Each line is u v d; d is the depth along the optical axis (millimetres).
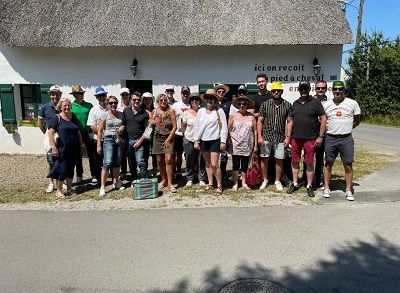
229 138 6824
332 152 6098
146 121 6902
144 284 3609
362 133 17406
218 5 10305
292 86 10070
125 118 6801
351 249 4297
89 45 9656
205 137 6414
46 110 6633
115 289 3531
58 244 4547
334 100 6043
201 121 6438
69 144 6422
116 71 10367
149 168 8641
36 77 10555
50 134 6266
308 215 5398
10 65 10555
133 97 6742
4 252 4352
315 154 6824
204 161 6953
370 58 23469
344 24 9656
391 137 15773
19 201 6320
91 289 3537
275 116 6496
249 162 6758
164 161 6891
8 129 10672
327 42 9344
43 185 7379
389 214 5406
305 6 10148
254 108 6812
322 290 3469
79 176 7477
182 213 5566
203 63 10203
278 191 6637
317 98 6500
